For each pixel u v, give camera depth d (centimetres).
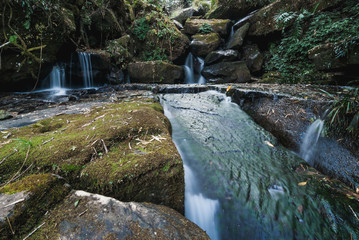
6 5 376
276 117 338
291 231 162
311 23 621
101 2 679
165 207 147
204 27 877
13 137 194
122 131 199
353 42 429
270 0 849
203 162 231
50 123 240
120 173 143
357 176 213
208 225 179
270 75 694
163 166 155
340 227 157
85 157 159
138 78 729
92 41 695
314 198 183
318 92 385
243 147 268
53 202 123
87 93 537
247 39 835
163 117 273
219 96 465
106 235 106
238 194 191
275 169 226
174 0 1371
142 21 848
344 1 589
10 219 103
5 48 398
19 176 141
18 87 489
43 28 445
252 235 167
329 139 258
